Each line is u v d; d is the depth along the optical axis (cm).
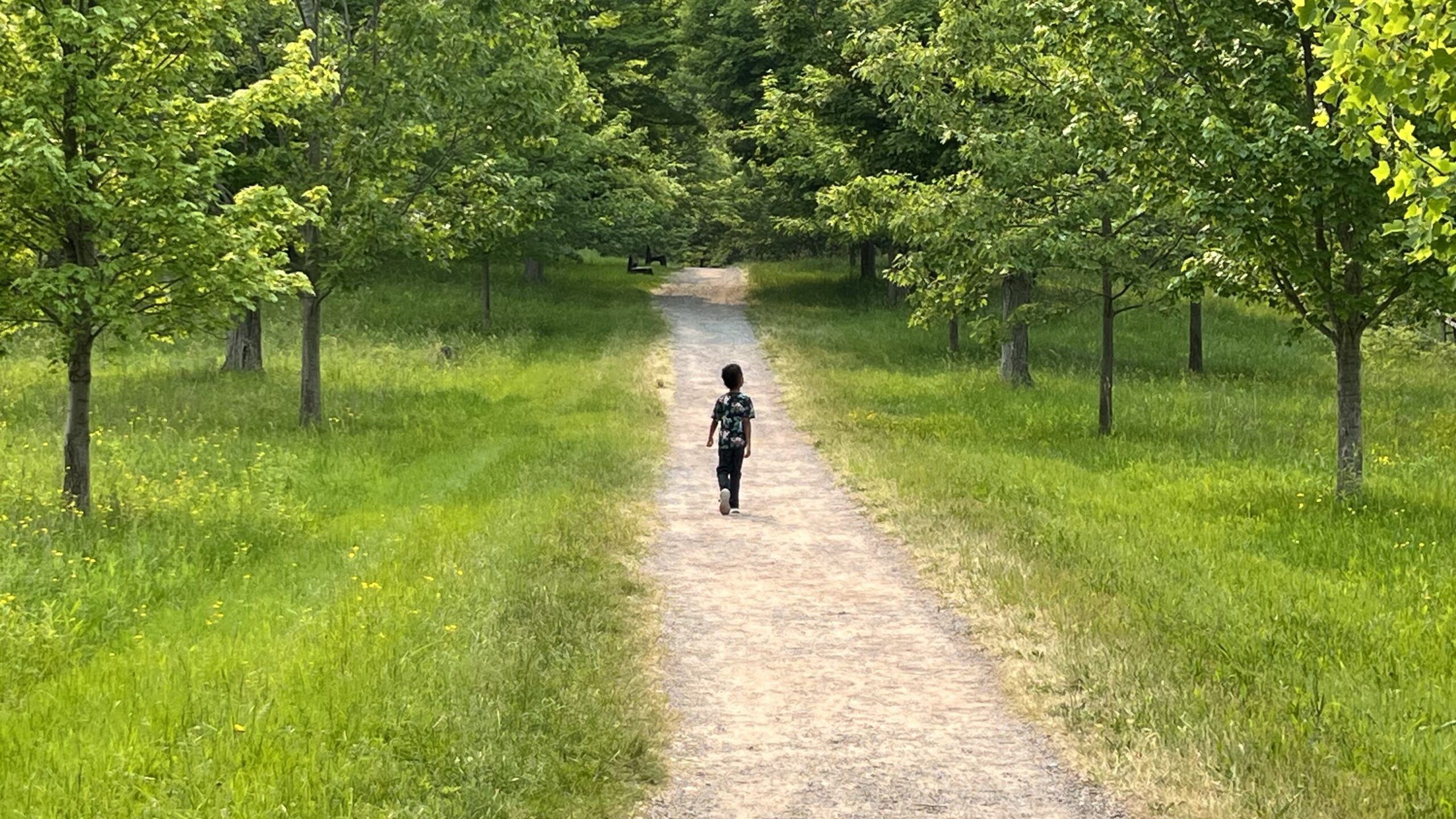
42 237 1241
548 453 1606
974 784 618
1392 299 1300
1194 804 572
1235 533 1164
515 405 2161
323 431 1844
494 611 853
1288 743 629
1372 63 715
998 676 794
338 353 2842
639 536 1199
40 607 878
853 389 2388
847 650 852
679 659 827
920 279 2075
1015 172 1859
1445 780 585
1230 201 1277
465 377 2528
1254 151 1248
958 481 1440
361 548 1095
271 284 1291
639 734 660
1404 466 1553
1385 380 2756
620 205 3788
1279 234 1284
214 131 1325
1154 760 623
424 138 1972
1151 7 1466
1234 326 3638
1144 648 802
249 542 1148
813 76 3058
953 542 1145
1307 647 802
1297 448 1750
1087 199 1833
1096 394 2369
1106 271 1844
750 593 1003
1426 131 1145
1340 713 673
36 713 654
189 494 1336
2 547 1042
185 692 679
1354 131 823
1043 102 1898
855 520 1309
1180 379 2728
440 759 598
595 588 959
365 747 602
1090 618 877
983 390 2398
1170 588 952
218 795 535
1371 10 693
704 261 6925
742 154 4141
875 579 1054
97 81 1183
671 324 3572
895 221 2025
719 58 4097
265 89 1334
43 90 1154
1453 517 1212
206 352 2841
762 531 1248
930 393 2359
